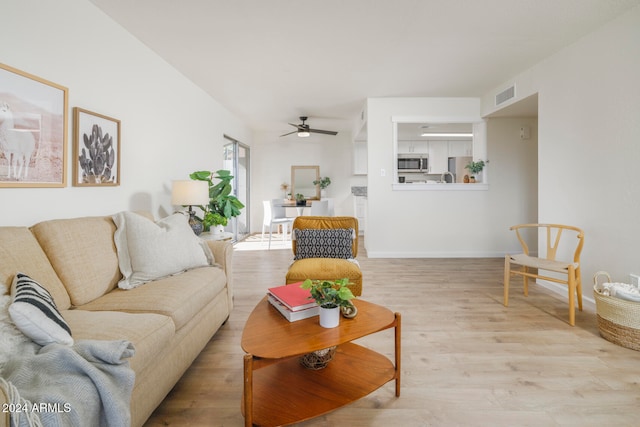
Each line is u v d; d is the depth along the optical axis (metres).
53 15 1.92
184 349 1.62
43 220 1.87
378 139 4.70
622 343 2.00
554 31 2.65
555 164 3.06
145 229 1.99
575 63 2.83
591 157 2.67
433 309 2.66
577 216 2.81
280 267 4.18
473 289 3.21
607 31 2.51
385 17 2.45
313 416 1.28
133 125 2.75
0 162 1.60
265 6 2.29
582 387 1.60
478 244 4.81
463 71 3.57
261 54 3.10
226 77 3.74
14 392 0.80
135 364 1.14
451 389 1.59
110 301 1.60
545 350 1.97
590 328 2.28
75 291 1.57
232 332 2.29
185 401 1.52
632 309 1.95
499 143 4.71
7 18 1.64
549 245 2.84
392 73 3.63
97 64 2.30
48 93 1.87
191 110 3.87
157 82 3.12
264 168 7.56
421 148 7.41
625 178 2.38
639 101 2.28
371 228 4.79
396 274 3.80
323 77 3.75
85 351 1.02
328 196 7.59
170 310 1.52
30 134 1.76
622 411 1.42
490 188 4.76
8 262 1.32
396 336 1.53
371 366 1.64
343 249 2.87
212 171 4.56
